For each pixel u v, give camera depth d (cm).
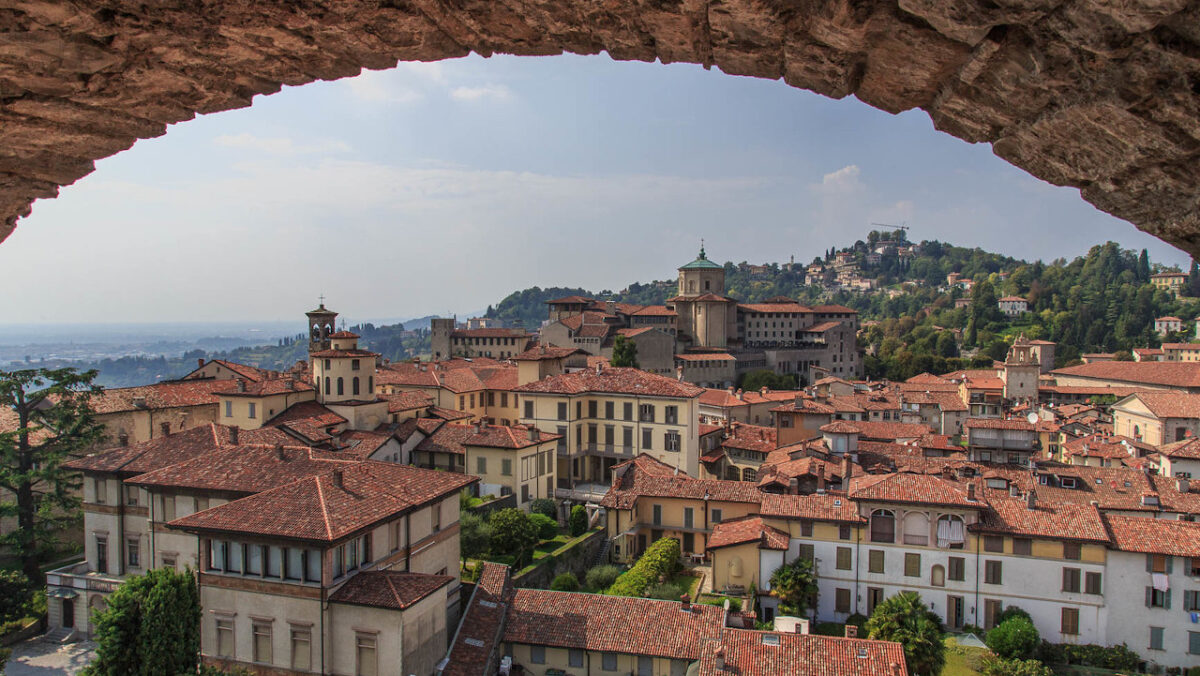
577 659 4559
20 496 6038
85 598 5175
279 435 6800
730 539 5991
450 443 7744
